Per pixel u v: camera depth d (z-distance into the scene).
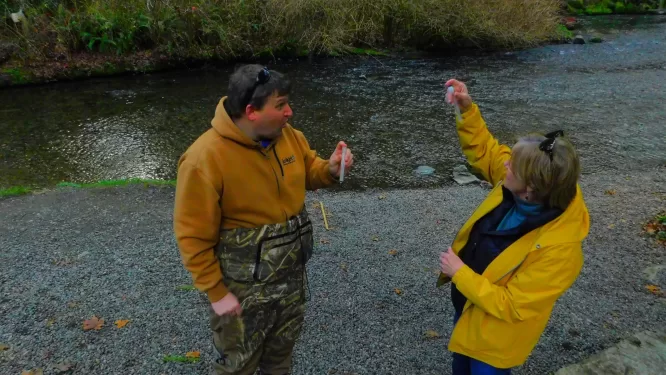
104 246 4.28
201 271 1.83
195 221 1.80
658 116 8.65
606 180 5.97
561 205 1.84
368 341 3.05
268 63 12.24
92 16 11.02
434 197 5.57
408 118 8.62
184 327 3.17
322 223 4.79
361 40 13.33
